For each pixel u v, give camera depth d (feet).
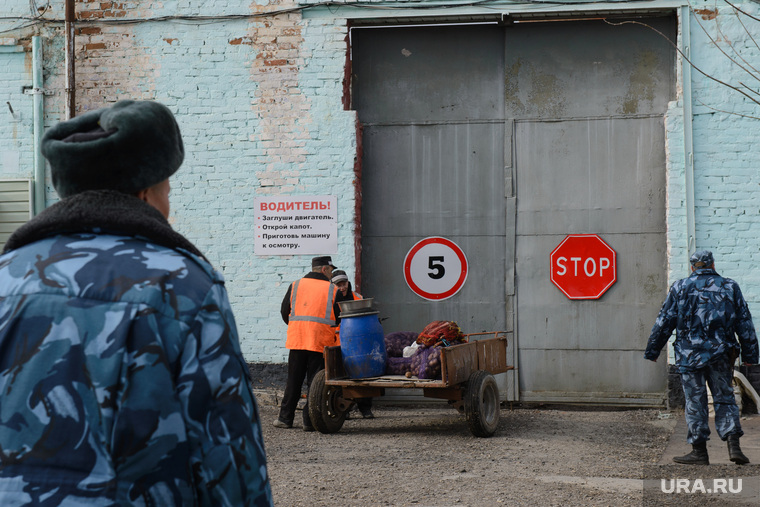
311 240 29.89
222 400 4.56
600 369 29.43
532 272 30.01
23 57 30.86
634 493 16.67
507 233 30.17
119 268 4.62
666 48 29.25
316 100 29.91
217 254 30.27
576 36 29.86
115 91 30.55
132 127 4.94
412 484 17.58
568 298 29.71
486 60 30.45
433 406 30.37
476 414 22.93
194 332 4.55
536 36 30.09
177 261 4.76
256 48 30.17
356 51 31.07
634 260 29.27
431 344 23.80
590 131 29.71
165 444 4.38
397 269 30.76
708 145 28.02
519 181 30.14
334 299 25.63
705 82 27.99
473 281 30.35
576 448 21.93
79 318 4.47
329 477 18.34
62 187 5.11
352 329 23.76
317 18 29.94
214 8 30.27
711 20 27.96
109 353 4.39
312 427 25.07
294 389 25.72
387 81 30.94
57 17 30.66
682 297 20.45
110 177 5.02
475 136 30.48
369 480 18.02
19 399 4.41
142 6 30.42
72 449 4.33
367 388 23.82
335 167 29.81
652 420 26.81
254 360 30.01
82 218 4.78
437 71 30.71
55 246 4.77
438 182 30.63
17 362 4.46
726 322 20.12
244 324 30.09
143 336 4.43
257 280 30.09
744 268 27.63
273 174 30.07
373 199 30.94
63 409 4.37
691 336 20.20
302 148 29.96
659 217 29.09
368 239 30.94
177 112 30.48
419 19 29.84
